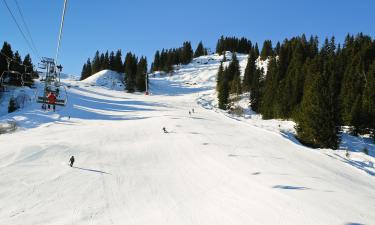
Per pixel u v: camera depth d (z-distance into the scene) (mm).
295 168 34500
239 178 29828
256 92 104250
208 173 32625
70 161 34281
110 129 57094
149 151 42812
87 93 114250
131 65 167625
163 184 29500
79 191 27266
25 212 22688
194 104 104688
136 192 27359
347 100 73062
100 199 25609
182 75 185125
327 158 41844
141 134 53125
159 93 140125
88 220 21453
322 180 29266
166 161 38562
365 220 19016
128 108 89688
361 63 89750
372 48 104125
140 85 142375
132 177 31625
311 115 55906
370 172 40531
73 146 43031
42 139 47906
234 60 149625
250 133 55000
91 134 52594
